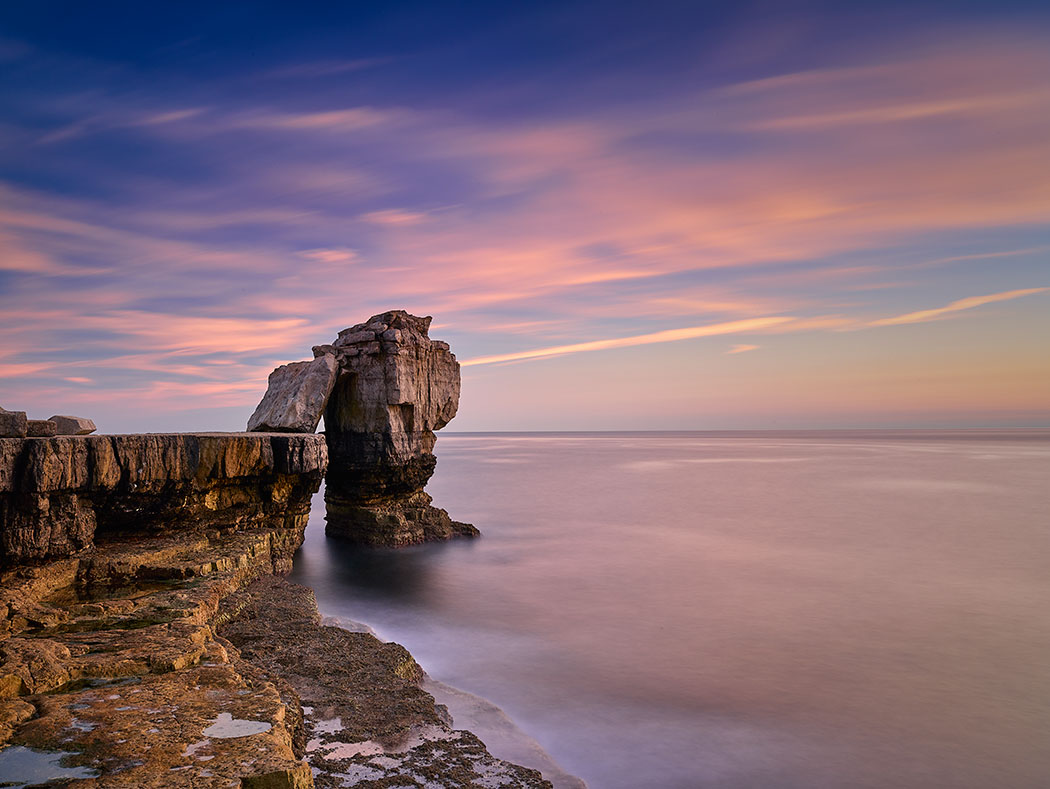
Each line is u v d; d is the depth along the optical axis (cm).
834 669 2964
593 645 3253
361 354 5412
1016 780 2116
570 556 5225
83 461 2750
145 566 2792
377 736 2112
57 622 2053
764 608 3853
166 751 1234
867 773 2147
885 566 4869
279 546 4062
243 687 1576
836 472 13025
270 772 1162
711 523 6800
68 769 1167
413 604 3931
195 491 3431
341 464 5584
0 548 2444
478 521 6931
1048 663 3025
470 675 2872
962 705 2617
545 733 2356
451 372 6150
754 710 2566
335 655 2650
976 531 6259
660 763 2180
